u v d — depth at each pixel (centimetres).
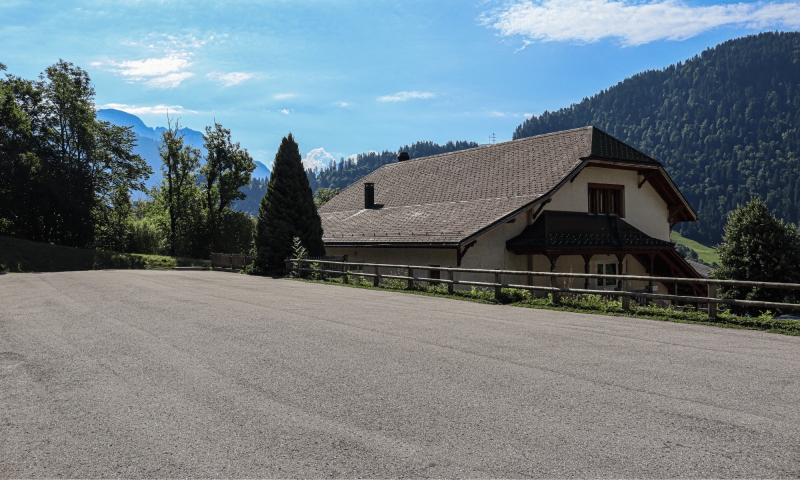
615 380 658
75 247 4412
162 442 470
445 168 3069
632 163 2464
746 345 872
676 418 524
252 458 437
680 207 2766
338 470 414
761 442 467
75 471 417
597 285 2506
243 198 5534
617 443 465
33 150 4450
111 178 5078
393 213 2817
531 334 970
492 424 510
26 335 973
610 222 2486
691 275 2628
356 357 781
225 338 927
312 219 2681
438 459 434
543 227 2222
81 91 4794
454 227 2247
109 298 1564
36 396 604
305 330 1006
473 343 884
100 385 644
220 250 5353
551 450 451
